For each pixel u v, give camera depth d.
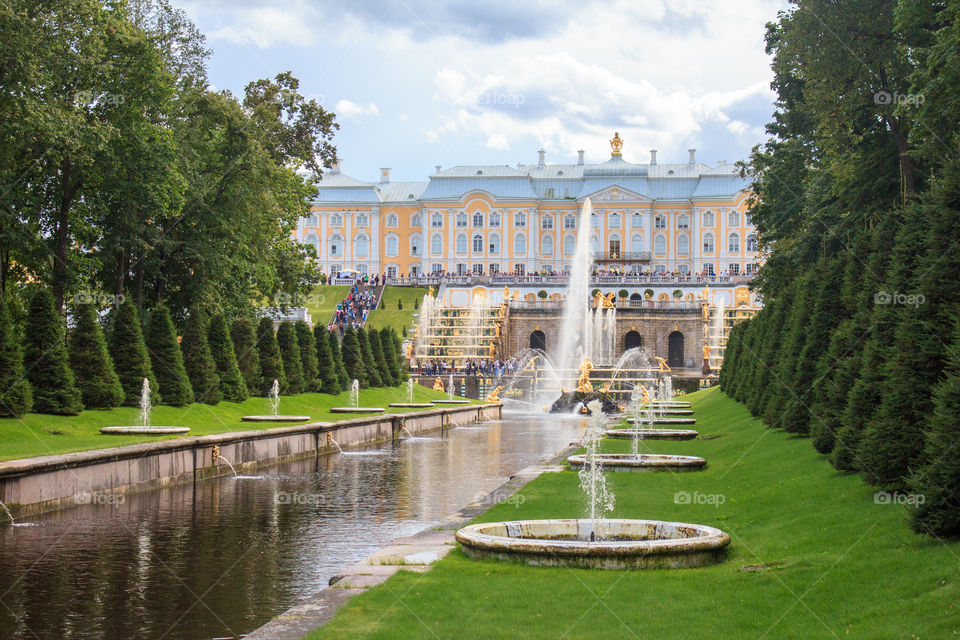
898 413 16.75
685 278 129.62
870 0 38.34
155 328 39.94
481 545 14.32
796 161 57.72
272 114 63.59
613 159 162.12
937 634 9.91
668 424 45.72
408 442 45.50
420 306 120.56
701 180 155.38
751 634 10.55
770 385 37.47
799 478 21.02
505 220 155.38
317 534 20.58
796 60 42.38
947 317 16.58
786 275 53.41
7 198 40.97
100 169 42.72
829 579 12.33
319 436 38.09
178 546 19.17
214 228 51.81
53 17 39.44
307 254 69.69
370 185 162.38
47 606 14.66
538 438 48.25
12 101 35.69
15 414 30.09
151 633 13.34
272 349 50.50
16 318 42.53
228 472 30.70
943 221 17.22
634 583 12.75
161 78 45.00
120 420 34.03
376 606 11.78
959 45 27.70
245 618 14.08
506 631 10.74
